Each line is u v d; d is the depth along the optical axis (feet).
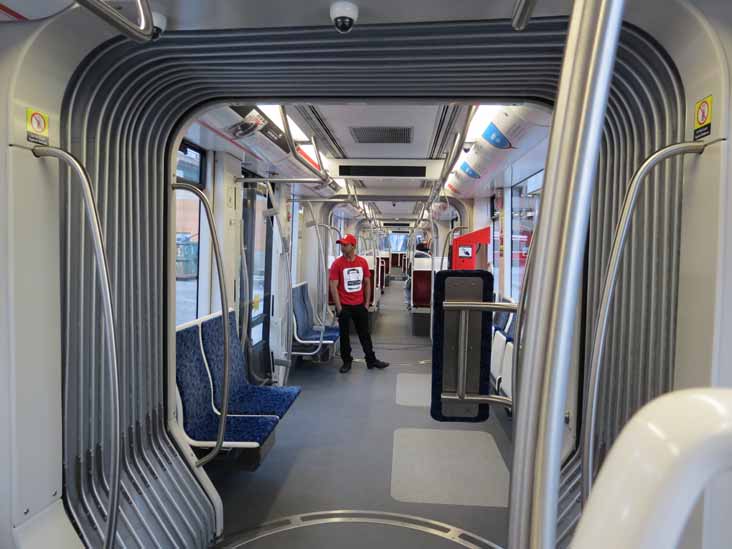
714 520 4.88
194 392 10.21
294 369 20.89
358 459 12.10
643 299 6.18
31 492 5.22
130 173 6.99
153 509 7.17
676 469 1.16
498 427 14.30
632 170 6.66
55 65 5.25
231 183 13.64
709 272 4.84
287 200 18.61
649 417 1.29
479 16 5.22
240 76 6.92
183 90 7.37
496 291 22.50
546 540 1.75
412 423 14.57
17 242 4.93
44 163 5.25
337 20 4.88
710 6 4.68
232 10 5.08
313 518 9.46
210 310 13.21
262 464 11.74
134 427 7.34
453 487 10.76
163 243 8.25
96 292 6.29
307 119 13.30
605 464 1.31
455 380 6.17
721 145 4.67
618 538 1.17
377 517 9.54
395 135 14.99
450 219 36.35
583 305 8.15
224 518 9.43
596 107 1.73
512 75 6.75
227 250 13.41
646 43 5.45
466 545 8.71
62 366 5.84
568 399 8.40
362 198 25.12
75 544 5.66
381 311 41.37
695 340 5.06
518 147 11.86
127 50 5.89
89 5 3.26
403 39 5.74
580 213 1.75
